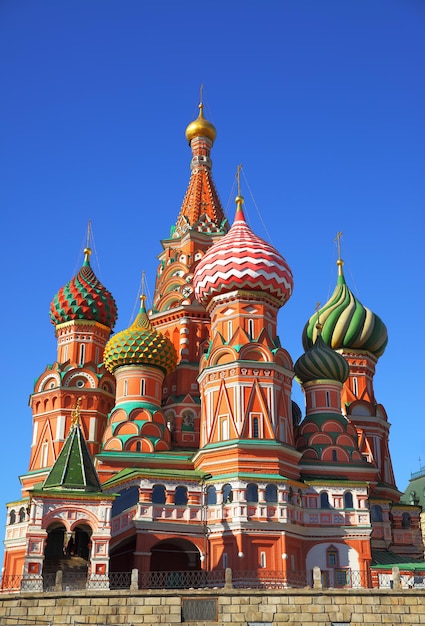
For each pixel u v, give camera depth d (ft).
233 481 167.02
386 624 117.39
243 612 117.70
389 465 219.20
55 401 205.26
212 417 179.52
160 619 116.78
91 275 224.74
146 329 199.52
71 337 215.51
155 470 173.47
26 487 199.82
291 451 175.63
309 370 196.44
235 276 187.93
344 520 173.68
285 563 161.17
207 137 253.24
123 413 190.39
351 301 226.99
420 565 171.42
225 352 184.34
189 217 236.02
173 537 161.99
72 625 116.26
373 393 225.35
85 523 146.30
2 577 137.39
